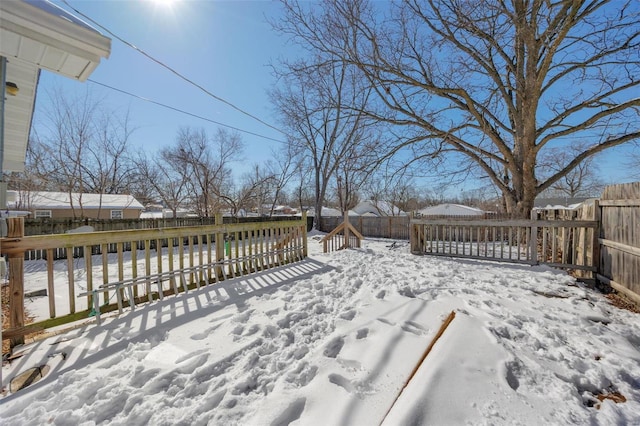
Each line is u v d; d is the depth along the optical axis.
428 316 2.80
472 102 8.09
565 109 8.10
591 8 6.09
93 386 1.87
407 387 1.70
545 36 6.68
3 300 3.35
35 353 2.31
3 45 1.81
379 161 9.33
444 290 3.63
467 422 1.43
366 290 3.75
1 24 1.62
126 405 1.71
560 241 5.73
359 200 34.28
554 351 2.16
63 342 2.49
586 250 4.70
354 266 5.39
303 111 20.00
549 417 1.48
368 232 15.97
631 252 3.46
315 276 4.70
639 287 3.33
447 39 7.77
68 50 1.88
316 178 21.66
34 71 2.39
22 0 1.62
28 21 1.65
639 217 3.37
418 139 9.02
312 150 21.53
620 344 2.33
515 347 2.15
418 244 7.06
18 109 3.08
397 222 14.83
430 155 9.34
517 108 8.75
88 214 18.52
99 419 1.62
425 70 9.06
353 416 1.53
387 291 3.66
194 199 21.80
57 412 1.66
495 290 3.74
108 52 1.97
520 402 1.57
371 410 1.58
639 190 3.38
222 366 2.10
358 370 1.95
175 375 1.98
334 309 3.17
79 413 1.65
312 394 1.73
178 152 20.39
